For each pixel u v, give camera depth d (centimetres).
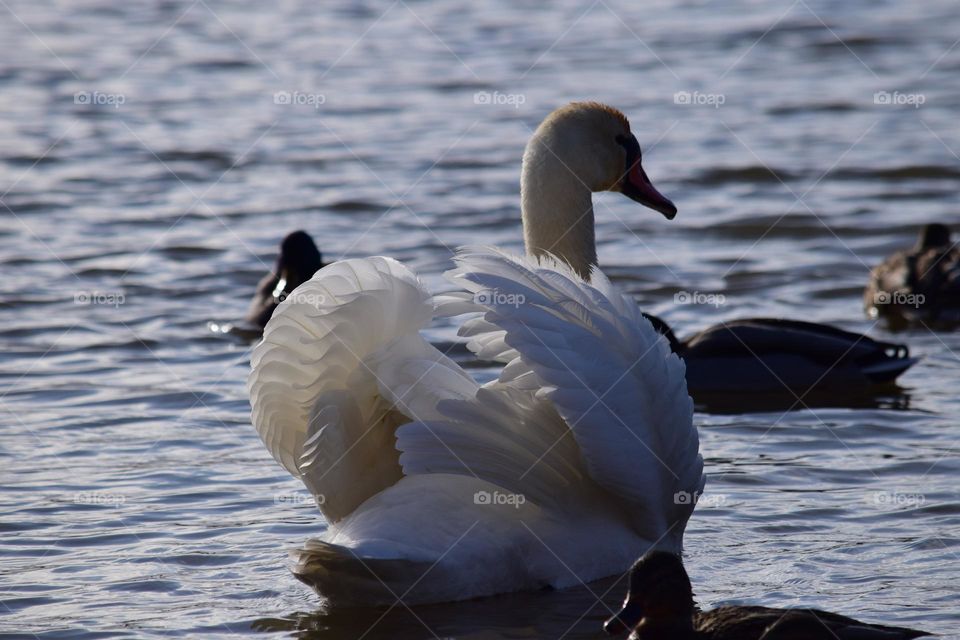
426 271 1911
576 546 880
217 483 1155
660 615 807
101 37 3916
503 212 2273
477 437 852
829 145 2725
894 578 917
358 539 826
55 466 1202
